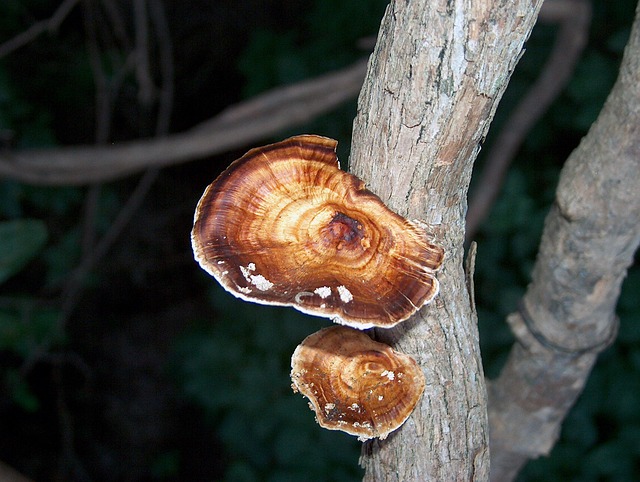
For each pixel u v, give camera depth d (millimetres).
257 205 226
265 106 662
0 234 483
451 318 243
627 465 687
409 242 218
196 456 1021
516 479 708
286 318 807
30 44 977
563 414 385
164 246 1152
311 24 943
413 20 200
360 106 227
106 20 973
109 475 1025
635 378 701
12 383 883
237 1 1122
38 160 658
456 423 253
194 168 1175
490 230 748
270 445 797
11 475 244
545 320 344
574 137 833
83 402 1072
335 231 224
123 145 668
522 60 827
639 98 262
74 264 968
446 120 208
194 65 1171
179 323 1144
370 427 240
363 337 250
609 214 291
